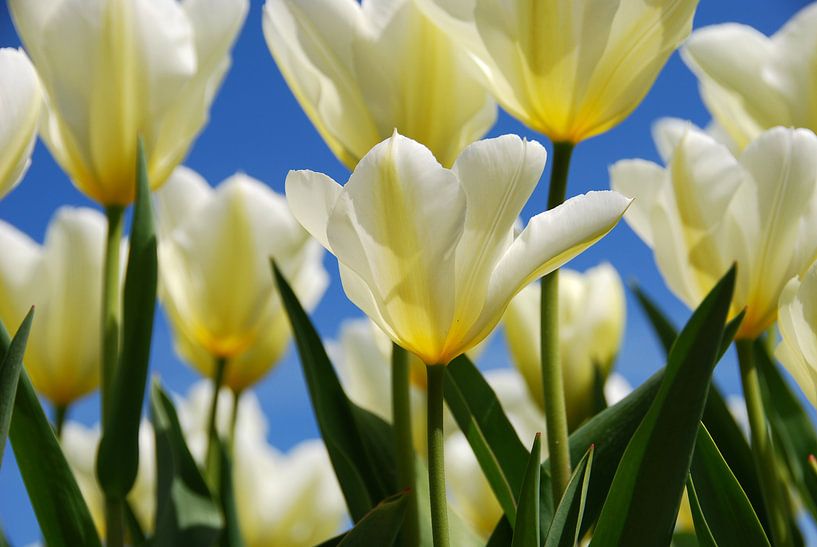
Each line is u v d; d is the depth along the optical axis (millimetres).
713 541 857
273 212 1076
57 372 1071
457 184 821
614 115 894
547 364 875
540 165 832
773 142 898
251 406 1282
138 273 923
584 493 835
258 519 1202
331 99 932
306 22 933
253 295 1066
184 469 958
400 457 915
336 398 936
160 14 970
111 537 920
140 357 921
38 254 1070
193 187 1095
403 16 928
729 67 999
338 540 915
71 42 958
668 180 910
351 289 846
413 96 929
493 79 900
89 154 962
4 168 888
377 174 820
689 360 825
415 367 1088
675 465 825
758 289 899
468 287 836
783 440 954
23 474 897
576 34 884
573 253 843
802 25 990
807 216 896
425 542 922
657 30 885
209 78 990
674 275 916
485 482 1132
